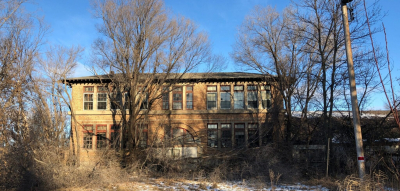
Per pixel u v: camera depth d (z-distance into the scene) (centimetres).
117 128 2862
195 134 2833
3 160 1542
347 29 1279
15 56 2120
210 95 2903
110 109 2881
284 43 2475
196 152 2761
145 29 2439
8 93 1992
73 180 1588
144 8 2420
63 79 2597
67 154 1806
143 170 2211
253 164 2038
